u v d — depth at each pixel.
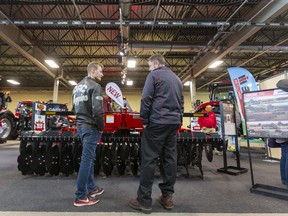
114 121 2.76
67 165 2.73
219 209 1.72
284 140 2.24
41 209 1.67
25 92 15.25
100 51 9.12
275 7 4.88
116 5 5.31
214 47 7.01
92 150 1.83
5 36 6.10
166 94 1.75
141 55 9.09
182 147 3.09
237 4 5.23
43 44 7.98
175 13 5.92
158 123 1.70
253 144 5.82
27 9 5.79
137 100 15.01
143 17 6.01
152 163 1.71
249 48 7.25
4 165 3.45
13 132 7.40
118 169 2.81
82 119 1.85
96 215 1.57
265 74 12.03
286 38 7.09
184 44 7.06
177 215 1.59
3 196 1.97
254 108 2.28
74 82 12.69
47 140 2.69
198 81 14.02
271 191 2.12
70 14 5.90
